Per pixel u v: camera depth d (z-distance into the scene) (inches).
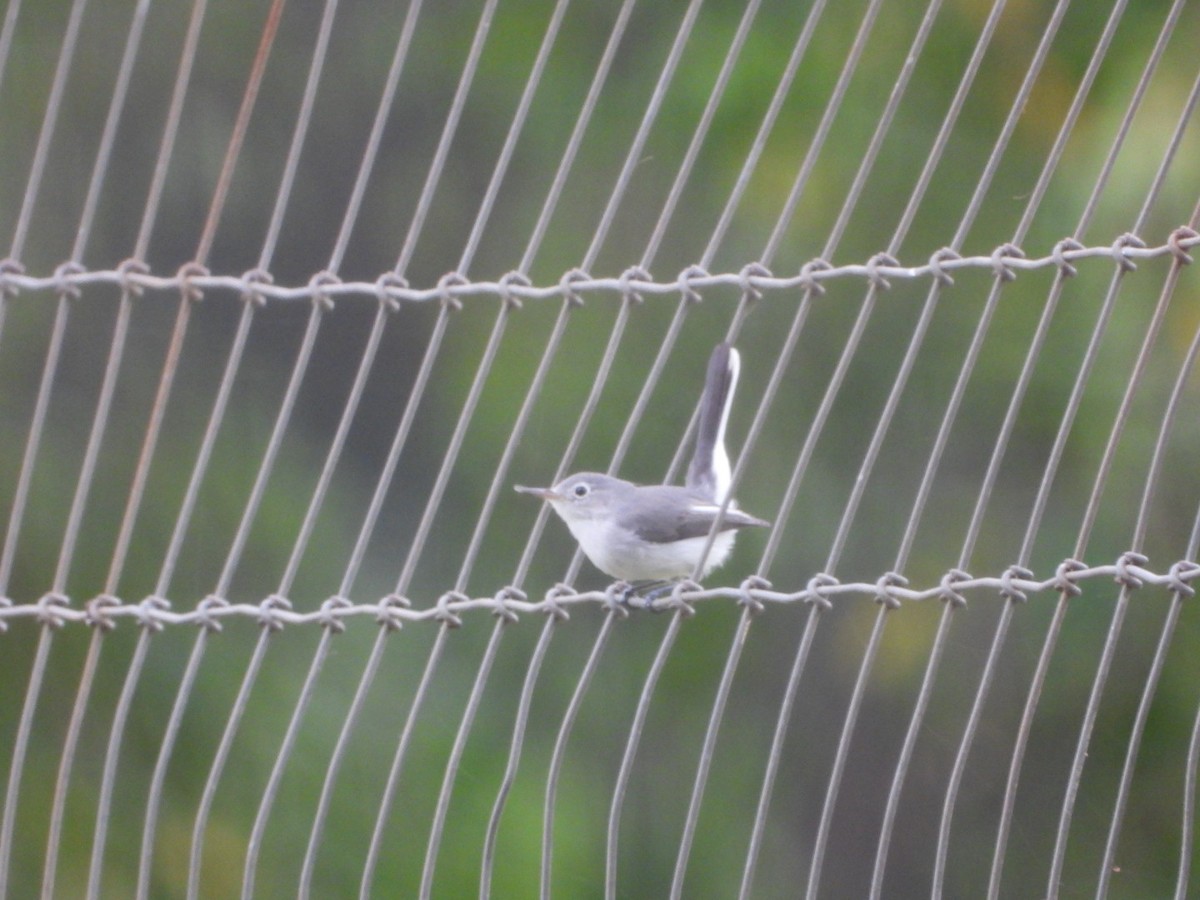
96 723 508.7
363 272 589.6
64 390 534.9
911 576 525.0
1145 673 500.4
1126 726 504.7
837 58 533.0
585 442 545.0
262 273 259.3
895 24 526.9
